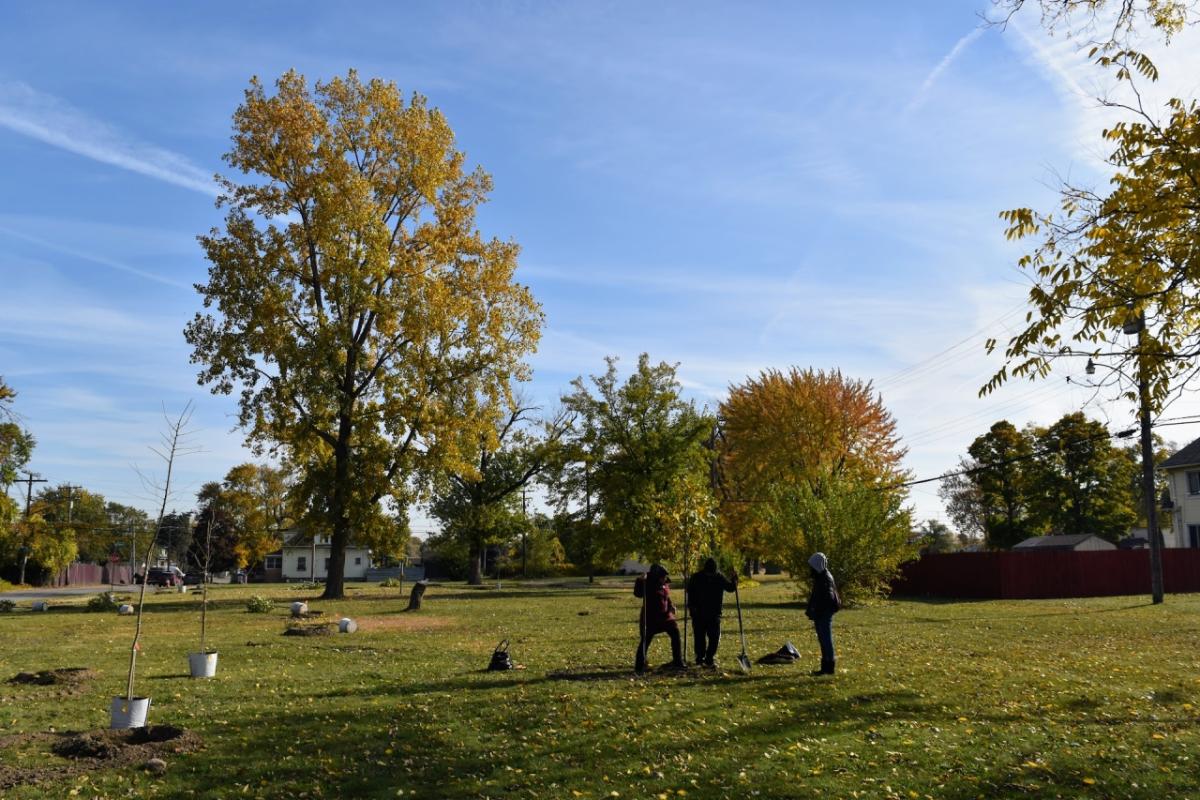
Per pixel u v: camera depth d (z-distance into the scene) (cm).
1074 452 6053
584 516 5150
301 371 3531
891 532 3009
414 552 12556
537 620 2511
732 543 4538
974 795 680
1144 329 770
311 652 1653
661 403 4934
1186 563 3766
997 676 1238
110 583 7788
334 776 739
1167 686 1150
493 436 4031
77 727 924
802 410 4541
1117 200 753
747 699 1055
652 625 1325
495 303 3975
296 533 10362
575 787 707
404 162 3781
